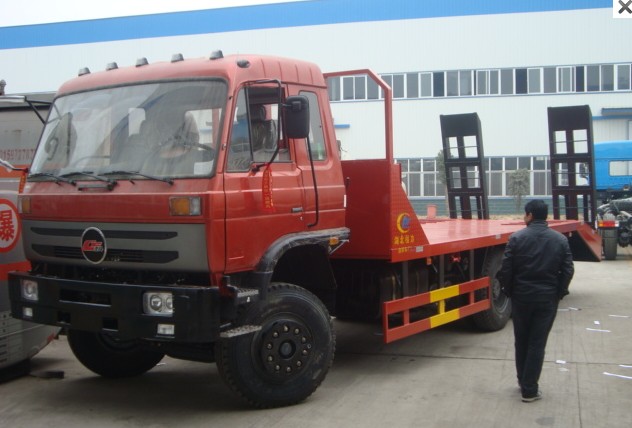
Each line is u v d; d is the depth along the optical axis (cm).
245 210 539
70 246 570
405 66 3606
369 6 3616
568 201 1334
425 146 3609
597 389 638
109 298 541
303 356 593
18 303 598
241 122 547
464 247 831
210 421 562
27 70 3891
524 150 3556
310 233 602
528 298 598
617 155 2158
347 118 3634
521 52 3531
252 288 548
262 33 3684
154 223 523
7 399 630
